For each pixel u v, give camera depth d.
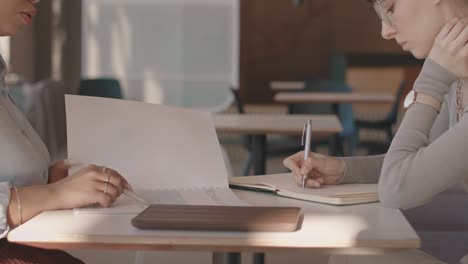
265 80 12.75
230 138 8.30
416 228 3.06
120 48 12.27
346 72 12.40
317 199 1.98
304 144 2.26
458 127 1.87
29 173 2.04
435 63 1.98
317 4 12.72
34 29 11.30
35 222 1.69
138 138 2.19
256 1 12.70
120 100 2.23
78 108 2.18
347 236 1.56
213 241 1.55
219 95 12.51
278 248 1.55
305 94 8.65
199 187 2.14
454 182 1.88
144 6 12.24
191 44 12.38
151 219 1.62
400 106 11.59
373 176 2.25
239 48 12.50
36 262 1.91
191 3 12.34
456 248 2.67
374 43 12.55
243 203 1.94
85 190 1.83
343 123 8.56
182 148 2.20
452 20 1.97
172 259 3.83
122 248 1.57
